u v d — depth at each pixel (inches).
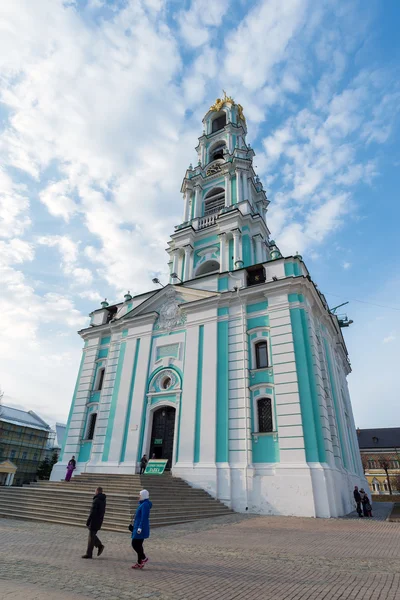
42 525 532.7
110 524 496.7
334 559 314.5
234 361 852.0
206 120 1637.6
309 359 775.7
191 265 1200.8
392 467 2501.2
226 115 1596.9
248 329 877.2
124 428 924.0
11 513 612.4
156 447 885.8
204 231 1234.0
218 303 938.1
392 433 2706.7
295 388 747.4
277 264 924.0
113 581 248.2
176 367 928.3
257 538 424.2
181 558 322.7
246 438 755.4
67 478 817.5
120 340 1085.1
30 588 223.3
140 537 287.3
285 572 274.1
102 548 328.5
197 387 866.1
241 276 965.8
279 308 845.2
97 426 972.6
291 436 713.6
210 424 805.2
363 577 259.0
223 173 1347.2
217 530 485.7
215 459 767.7
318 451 691.4
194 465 778.8
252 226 1205.1
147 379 960.9
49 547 368.8
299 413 722.8
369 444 2682.1
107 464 893.2
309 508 641.6
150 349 1000.9
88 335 1170.6
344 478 791.7
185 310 987.9
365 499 700.7
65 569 277.7
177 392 890.1
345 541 401.1
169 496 649.6
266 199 1446.9
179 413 866.1
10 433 2212.1
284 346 800.3
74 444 993.5
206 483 746.2
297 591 228.7
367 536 433.4
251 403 792.3
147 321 1046.4
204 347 904.3
